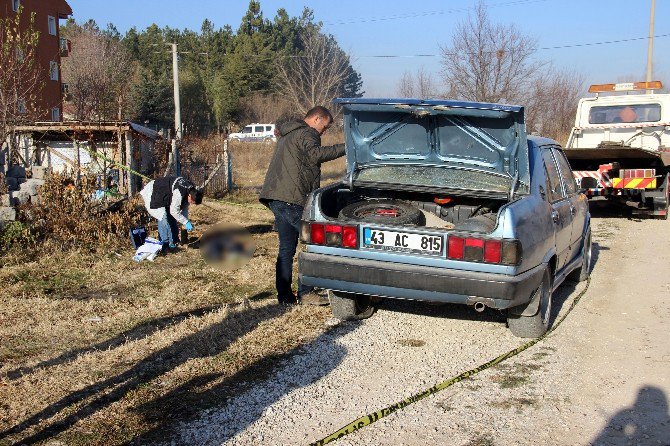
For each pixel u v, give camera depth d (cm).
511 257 482
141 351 509
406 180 595
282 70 4409
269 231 1146
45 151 1769
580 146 1425
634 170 1226
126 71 4900
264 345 524
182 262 874
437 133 588
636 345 535
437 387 442
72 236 933
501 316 618
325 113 645
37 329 573
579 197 720
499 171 574
